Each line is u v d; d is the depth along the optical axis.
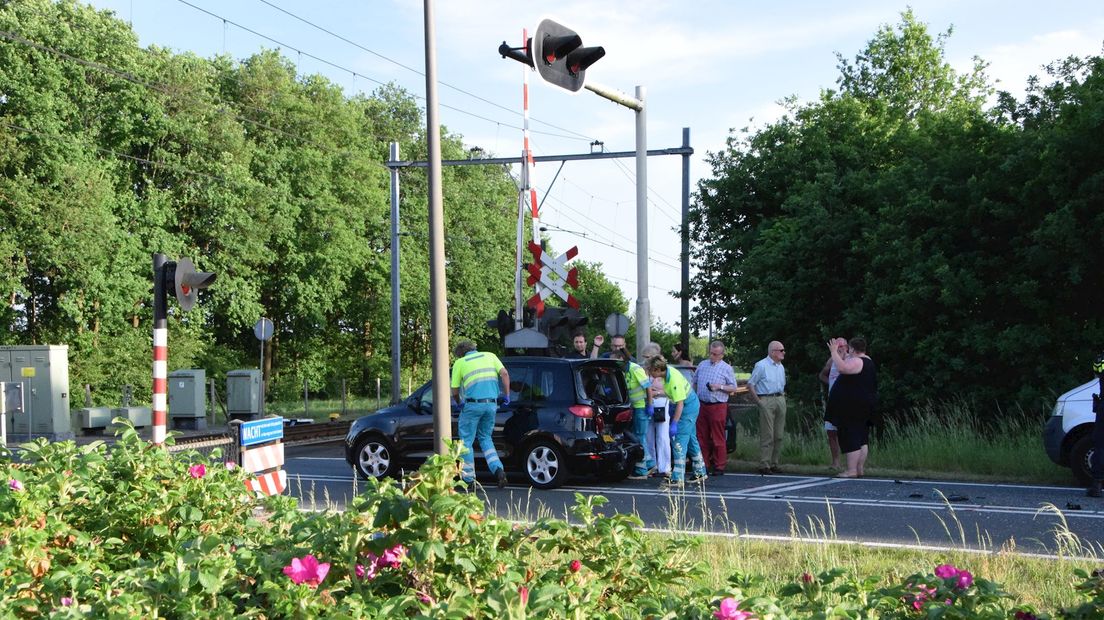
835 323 20.27
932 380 17.92
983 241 17.72
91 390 39.31
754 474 14.28
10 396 20.38
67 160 36.50
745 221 25.80
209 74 44.44
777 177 24.80
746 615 3.31
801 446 15.91
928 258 18.11
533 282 20.05
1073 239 16.09
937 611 3.71
